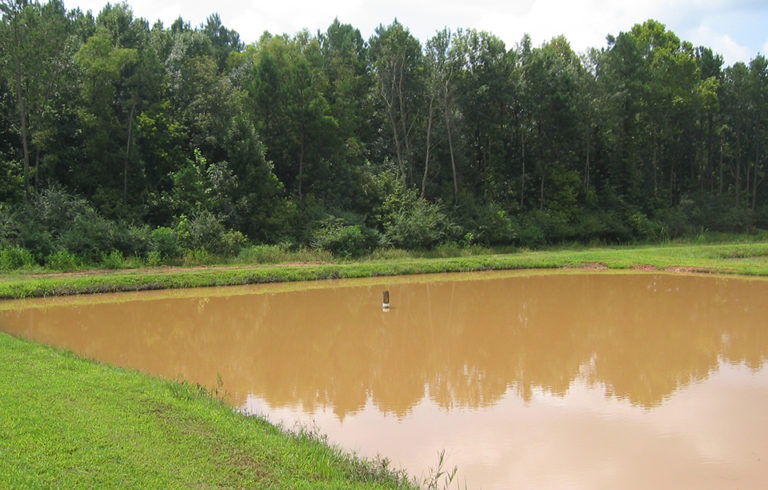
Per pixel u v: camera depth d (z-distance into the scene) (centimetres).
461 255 3875
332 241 3484
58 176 3438
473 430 968
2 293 2138
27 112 3303
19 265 2716
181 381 1181
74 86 3450
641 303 2159
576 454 874
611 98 4991
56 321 1778
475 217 4400
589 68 5209
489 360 1404
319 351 1482
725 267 3066
